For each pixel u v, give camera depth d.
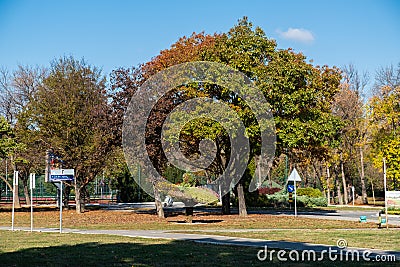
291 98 29.42
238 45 30.17
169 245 16.30
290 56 30.94
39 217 33.06
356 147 54.72
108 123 32.25
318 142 32.38
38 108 38.06
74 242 17.36
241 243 17.03
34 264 12.32
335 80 33.09
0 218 32.22
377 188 66.12
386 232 20.70
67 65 43.06
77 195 38.00
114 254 14.05
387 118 46.47
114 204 56.44
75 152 36.53
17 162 39.81
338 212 37.81
